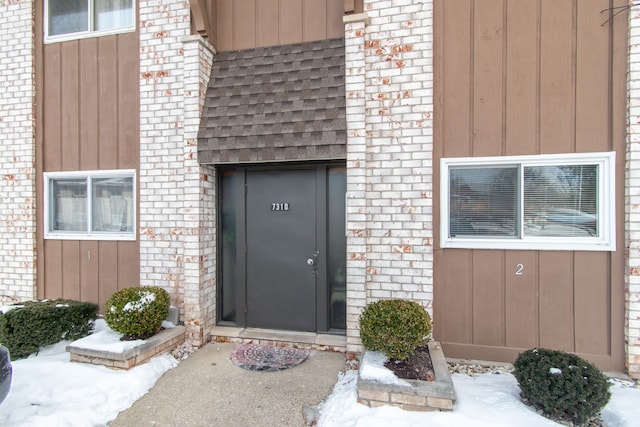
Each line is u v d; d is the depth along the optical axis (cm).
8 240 469
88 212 450
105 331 374
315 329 410
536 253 346
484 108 353
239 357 368
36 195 463
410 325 285
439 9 356
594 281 335
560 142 339
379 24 365
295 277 415
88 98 446
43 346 373
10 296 469
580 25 335
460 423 237
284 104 377
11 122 465
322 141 359
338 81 372
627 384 308
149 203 417
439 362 295
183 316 406
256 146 374
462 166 359
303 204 413
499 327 353
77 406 270
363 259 358
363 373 273
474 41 354
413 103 358
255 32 418
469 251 358
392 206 362
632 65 320
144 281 418
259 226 424
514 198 350
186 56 398
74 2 455
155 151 415
